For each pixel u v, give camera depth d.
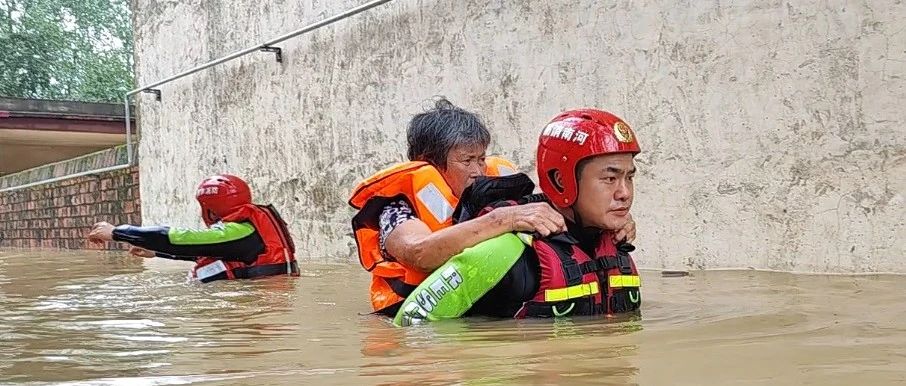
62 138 15.43
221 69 9.16
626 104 4.95
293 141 8.09
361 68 7.15
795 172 4.17
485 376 1.53
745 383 1.38
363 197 2.98
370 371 1.65
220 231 4.90
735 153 4.43
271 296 3.81
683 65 4.64
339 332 2.38
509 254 2.41
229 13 9.00
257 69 8.56
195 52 9.68
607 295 2.51
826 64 4.03
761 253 4.33
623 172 2.45
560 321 2.33
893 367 1.48
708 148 4.55
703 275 4.16
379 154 7.03
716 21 4.47
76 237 12.77
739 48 4.38
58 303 3.66
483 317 2.47
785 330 2.01
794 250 4.19
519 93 5.62
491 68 5.82
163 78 10.38
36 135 14.90
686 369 1.52
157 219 10.71
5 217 15.13
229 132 9.09
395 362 1.75
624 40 4.94
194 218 9.86
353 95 7.28
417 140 3.07
